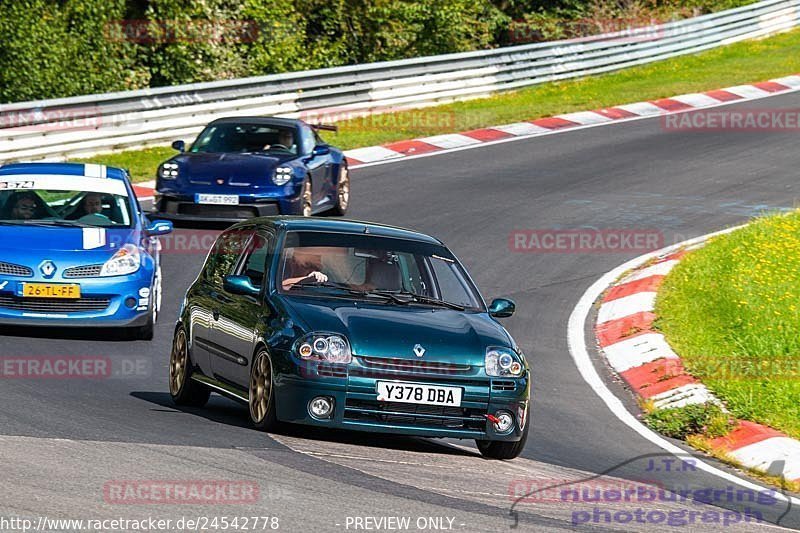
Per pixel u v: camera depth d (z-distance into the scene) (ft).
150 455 84.79
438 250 109.60
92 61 343.05
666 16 501.97
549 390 128.26
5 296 135.03
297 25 429.38
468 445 106.93
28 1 322.14
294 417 92.63
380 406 92.94
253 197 199.93
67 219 146.30
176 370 114.01
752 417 116.06
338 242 106.11
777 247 177.58
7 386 110.22
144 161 261.85
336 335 93.40
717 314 151.64
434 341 95.20
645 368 136.67
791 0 485.97
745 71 394.32
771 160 271.69
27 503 70.13
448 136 299.17
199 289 113.29
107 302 137.69
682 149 284.41
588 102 346.74
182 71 380.17
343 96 322.96
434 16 457.68
